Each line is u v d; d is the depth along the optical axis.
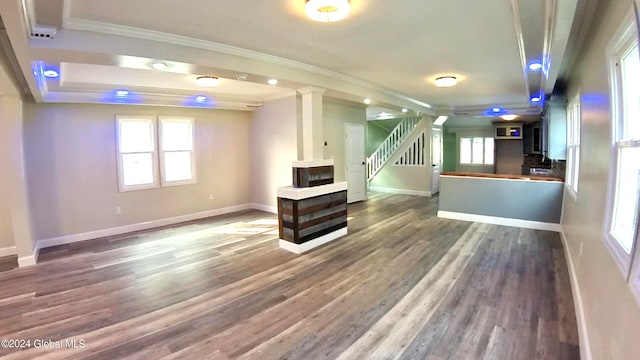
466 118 9.83
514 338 2.37
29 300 3.11
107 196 5.51
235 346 2.34
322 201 4.64
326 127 7.18
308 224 4.44
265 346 2.34
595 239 2.38
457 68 4.54
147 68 3.45
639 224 1.34
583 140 3.26
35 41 2.61
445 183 6.27
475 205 5.95
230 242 4.90
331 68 4.56
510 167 10.92
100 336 2.50
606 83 2.22
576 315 2.64
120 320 2.72
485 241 4.71
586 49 3.07
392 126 11.26
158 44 3.12
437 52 3.81
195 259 4.17
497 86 5.84
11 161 3.95
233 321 2.68
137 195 5.84
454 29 3.07
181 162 6.45
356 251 4.36
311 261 4.01
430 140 9.02
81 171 5.24
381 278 3.47
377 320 2.65
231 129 7.19
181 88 5.48
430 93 6.61
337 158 7.51
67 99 4.80
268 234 5.33
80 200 5.24
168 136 6.25
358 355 2.22
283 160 6.82
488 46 3.57
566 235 4.32
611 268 1.79
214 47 3.45
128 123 5.75
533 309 2.77
